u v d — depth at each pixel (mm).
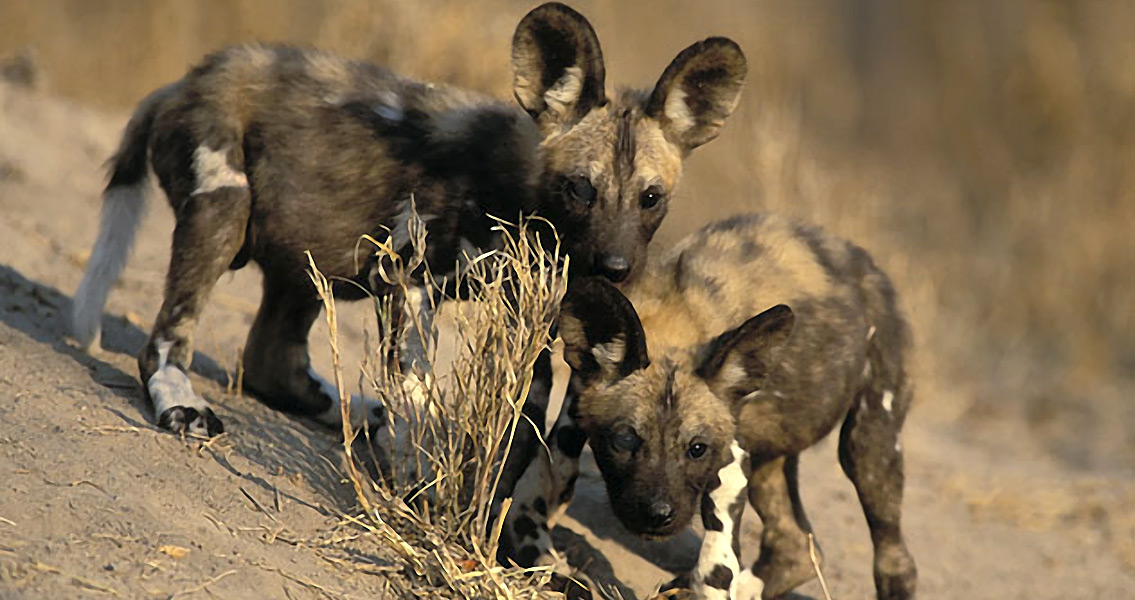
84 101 16391
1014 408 16672
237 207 8750
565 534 9492
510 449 8445
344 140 8875
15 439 7332
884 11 29188
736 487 8258
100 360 9125
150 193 9406
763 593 9438
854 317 9164
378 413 9438
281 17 17656
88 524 6613
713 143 17406
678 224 10492
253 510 7480
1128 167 20984
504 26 16531
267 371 9406
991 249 20281
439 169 8812
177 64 17188
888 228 19656
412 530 7695
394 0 16344
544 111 8844
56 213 12328
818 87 26719
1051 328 18828
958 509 12664
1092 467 14922
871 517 9484
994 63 25062
